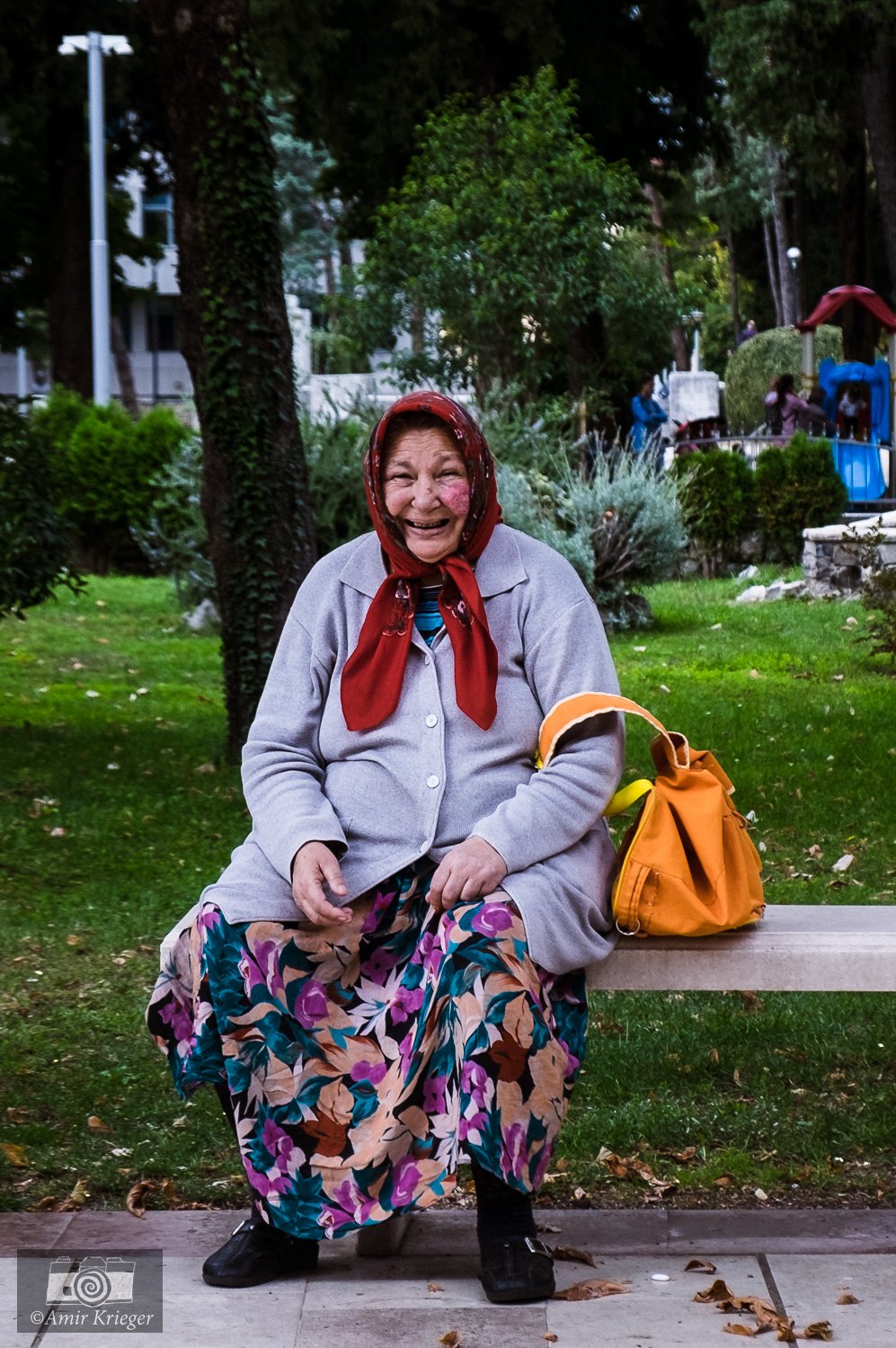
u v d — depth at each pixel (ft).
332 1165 9.25
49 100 83.10
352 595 10.48
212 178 25.55
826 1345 8.42
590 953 9.56
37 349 163.63
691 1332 8.62
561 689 9.99
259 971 9.41
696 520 56.24
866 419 74.33
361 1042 9.47
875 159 69.67
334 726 10.23
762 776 26.37
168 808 24.86
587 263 53.62
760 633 42.88
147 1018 9.91
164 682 38.55
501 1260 9.18
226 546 26.94
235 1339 8.61
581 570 42.96
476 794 9.88
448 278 53.72
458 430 10.01
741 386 100.73
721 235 186.09
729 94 70.28
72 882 20.65
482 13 69.21
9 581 29.17
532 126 55.42
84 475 60.70
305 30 67.56
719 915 9.86
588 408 60.29
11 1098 13.21
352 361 65.16
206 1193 11.34
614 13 72.74
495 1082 8.84
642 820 10.03
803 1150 11.93
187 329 26.45
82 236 86.12
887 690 34.17
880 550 47.39
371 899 9.82
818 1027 14.75
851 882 20.10
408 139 70.23
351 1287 9.41
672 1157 11.93
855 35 66.49
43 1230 10.43
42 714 33.68
